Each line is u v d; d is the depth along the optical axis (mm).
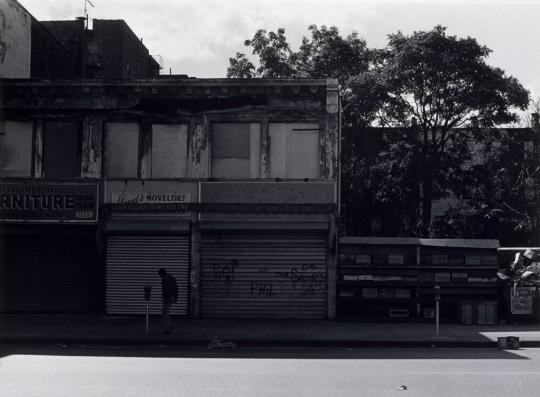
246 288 23062
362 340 17844
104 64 42219
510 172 38031
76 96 23844
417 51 33844
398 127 35625
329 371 12930
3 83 23875
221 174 23516
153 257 23328
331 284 22797
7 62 25812
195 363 13992
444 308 22641
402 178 34156
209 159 23484
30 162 23859
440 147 37125
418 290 22594
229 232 23000
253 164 23438
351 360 14664
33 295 23953
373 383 11547
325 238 22969
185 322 21781
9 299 23984
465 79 34094
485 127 35531
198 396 10297
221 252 23203
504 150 37656
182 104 23641
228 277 23125
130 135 23781
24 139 23953
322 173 23188
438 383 11586
